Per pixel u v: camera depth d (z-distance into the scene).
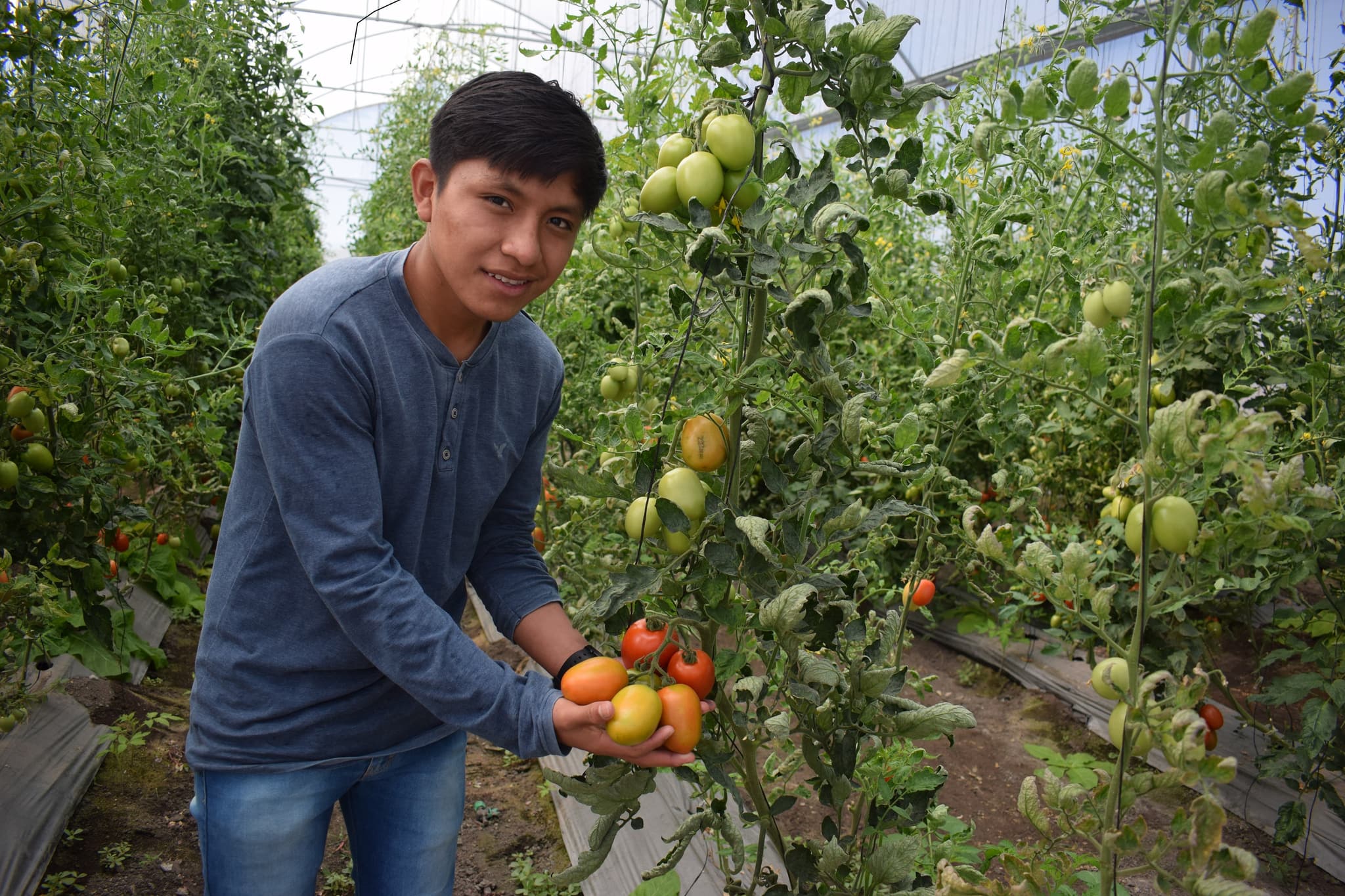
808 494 1.21
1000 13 5.26
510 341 1.33
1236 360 2.29
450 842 1.48
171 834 2.31
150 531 3.26
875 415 2.32
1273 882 2.32
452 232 1.09
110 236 2.38
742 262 1.17
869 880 1.31
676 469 1.19
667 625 1.18
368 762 1.34
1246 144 1.26
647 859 2.13
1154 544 1.00
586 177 1.10
